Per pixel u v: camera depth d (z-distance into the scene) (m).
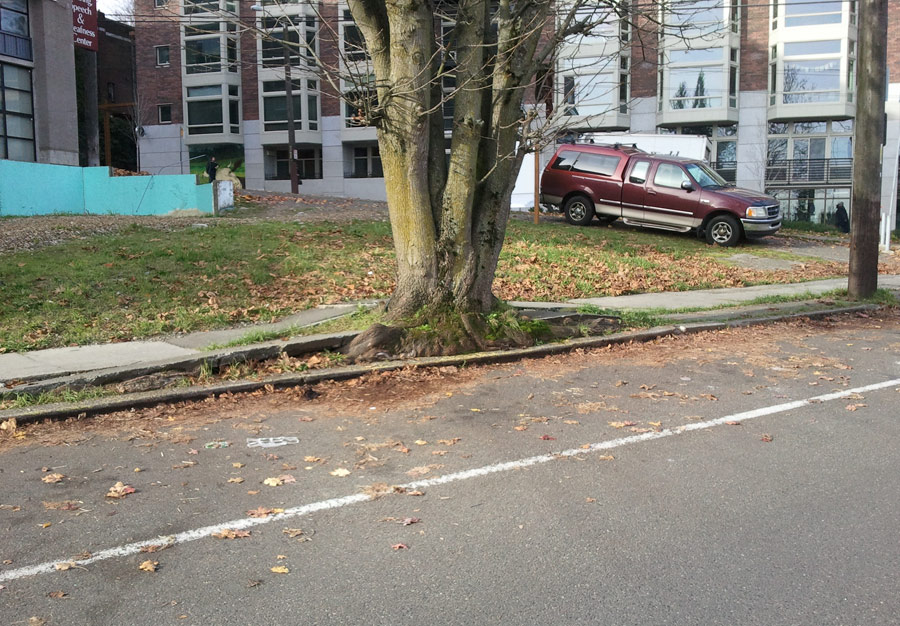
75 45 32.91
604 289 13.50
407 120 8.34
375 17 8.43
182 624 3.33
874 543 4.13
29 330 9.03
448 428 6.20
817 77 36.75
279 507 4.61
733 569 3.83
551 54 9.30
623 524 4.37
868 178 12.76
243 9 21.66
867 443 5.86
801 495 4.81
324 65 8.70
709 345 9.55
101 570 3.82
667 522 4.40
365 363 8.21
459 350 8.62
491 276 9.14
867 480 5.08
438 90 8.88
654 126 37.94
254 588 3.64
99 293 10.72
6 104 27.92
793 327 10.84
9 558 3.93
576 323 9.87
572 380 7.78
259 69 44.59
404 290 8.90
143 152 47.47
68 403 6.63
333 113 45.59
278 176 47.34
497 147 8.76
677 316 11.05
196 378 7.51
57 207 22.34
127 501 4.70
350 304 10.77
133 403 6.76
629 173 20.58
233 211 21.47
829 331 10.60
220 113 45.50
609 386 7.55
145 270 12.09
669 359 8.77
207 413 6.67
